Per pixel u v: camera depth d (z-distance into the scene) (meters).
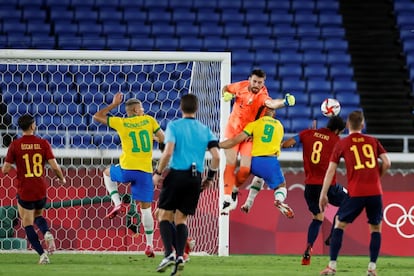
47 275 30.08
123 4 86.06
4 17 82.62
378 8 89.94
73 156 49.59
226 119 45.59
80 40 80.81
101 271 32.28
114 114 58.22
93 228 47.44
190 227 47.34
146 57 46.00
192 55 46.28
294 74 80.31
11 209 47.09
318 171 37.53
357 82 81.50
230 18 86.19
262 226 48.59
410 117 77.62
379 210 29.98
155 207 47.56
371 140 30.00
